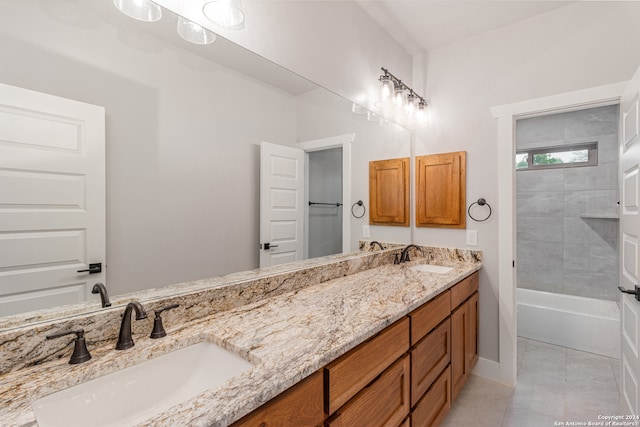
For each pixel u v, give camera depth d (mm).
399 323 1343
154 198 1151
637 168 1504
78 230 958
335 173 2039
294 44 1710
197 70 1279
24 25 846
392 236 2586
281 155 1663
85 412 790
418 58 2803
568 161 3521
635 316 1537
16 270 844
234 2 1213
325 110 1924
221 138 1376
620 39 1954
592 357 2684
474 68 2504
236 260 1449
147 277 1134
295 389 847
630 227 1613
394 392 1297
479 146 2465
